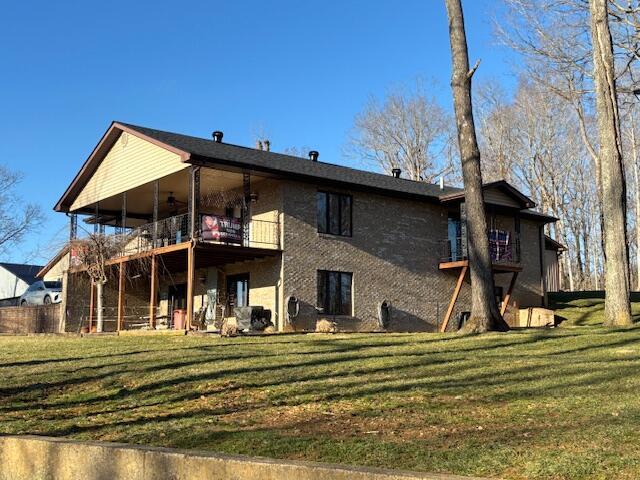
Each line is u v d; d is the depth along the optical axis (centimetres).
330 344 1431
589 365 1025
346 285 2280
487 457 528
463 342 1414
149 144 2288
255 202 2256
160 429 711
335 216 2280
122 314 2358
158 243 2419
